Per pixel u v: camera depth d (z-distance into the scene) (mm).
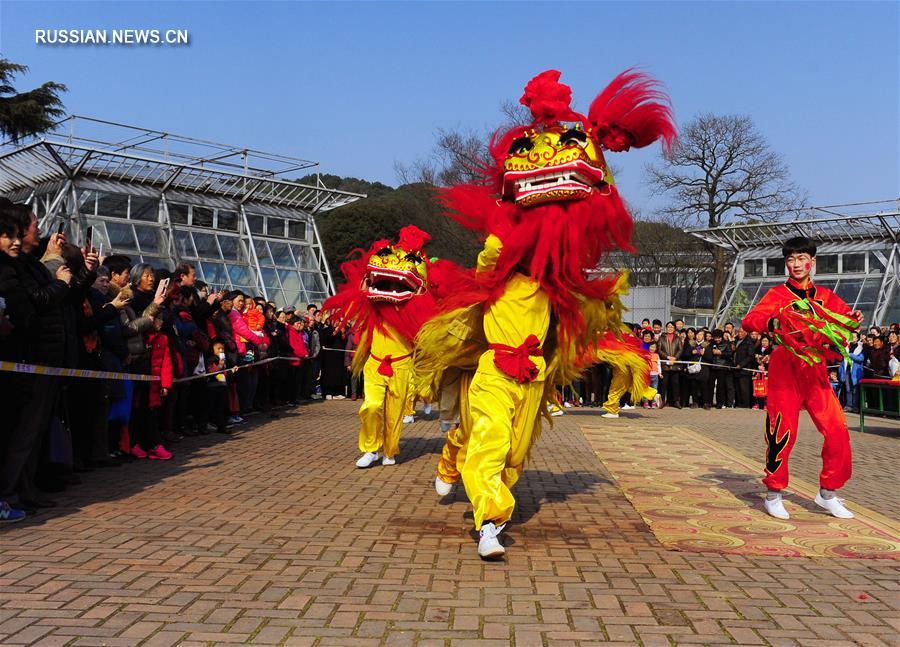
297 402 15812
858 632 3637
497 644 3439
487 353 5293
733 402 18734
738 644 3480
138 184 21594
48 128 24344
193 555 4762
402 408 8383
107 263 7797
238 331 12242
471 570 4566
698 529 5727
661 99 5230
